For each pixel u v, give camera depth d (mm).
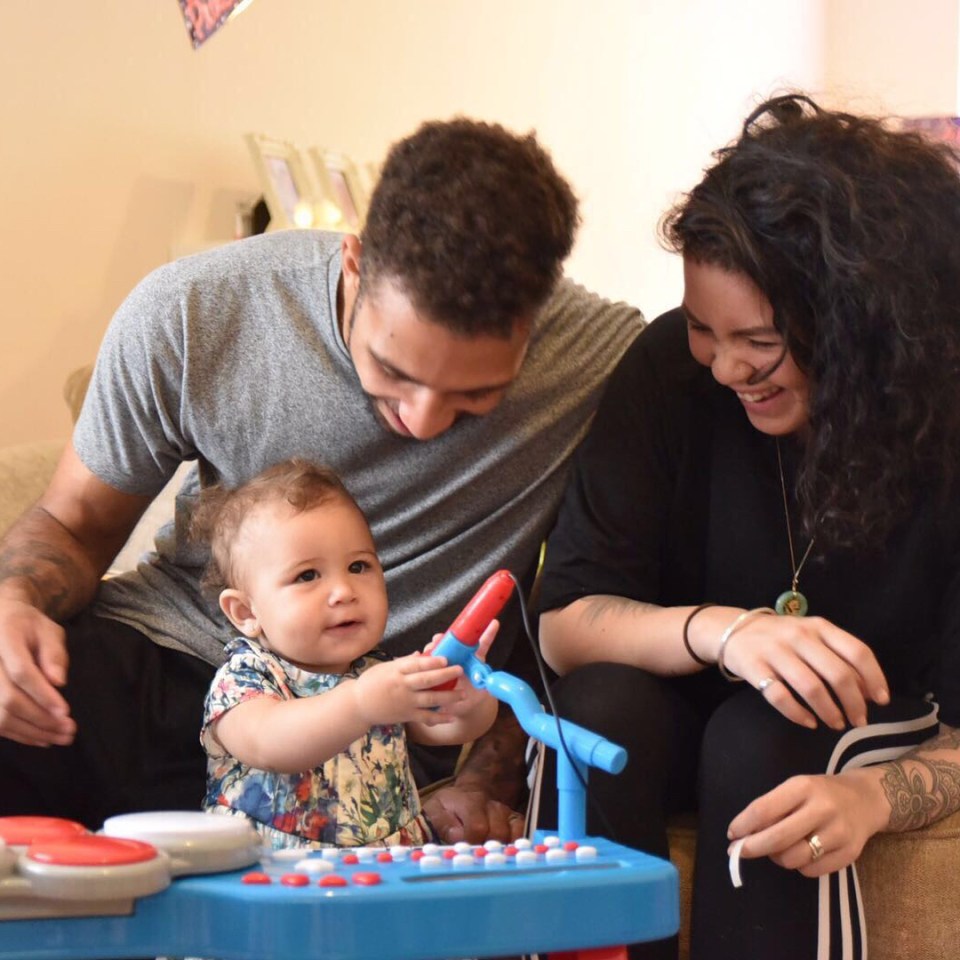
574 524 1402
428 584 1448
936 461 1266
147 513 1874
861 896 1222
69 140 2232
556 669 1411
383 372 1191
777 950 1146
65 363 2266
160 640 1431
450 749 1531
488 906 830
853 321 1187
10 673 1194
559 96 3246
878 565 1329
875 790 1193
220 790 1247
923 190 1224
